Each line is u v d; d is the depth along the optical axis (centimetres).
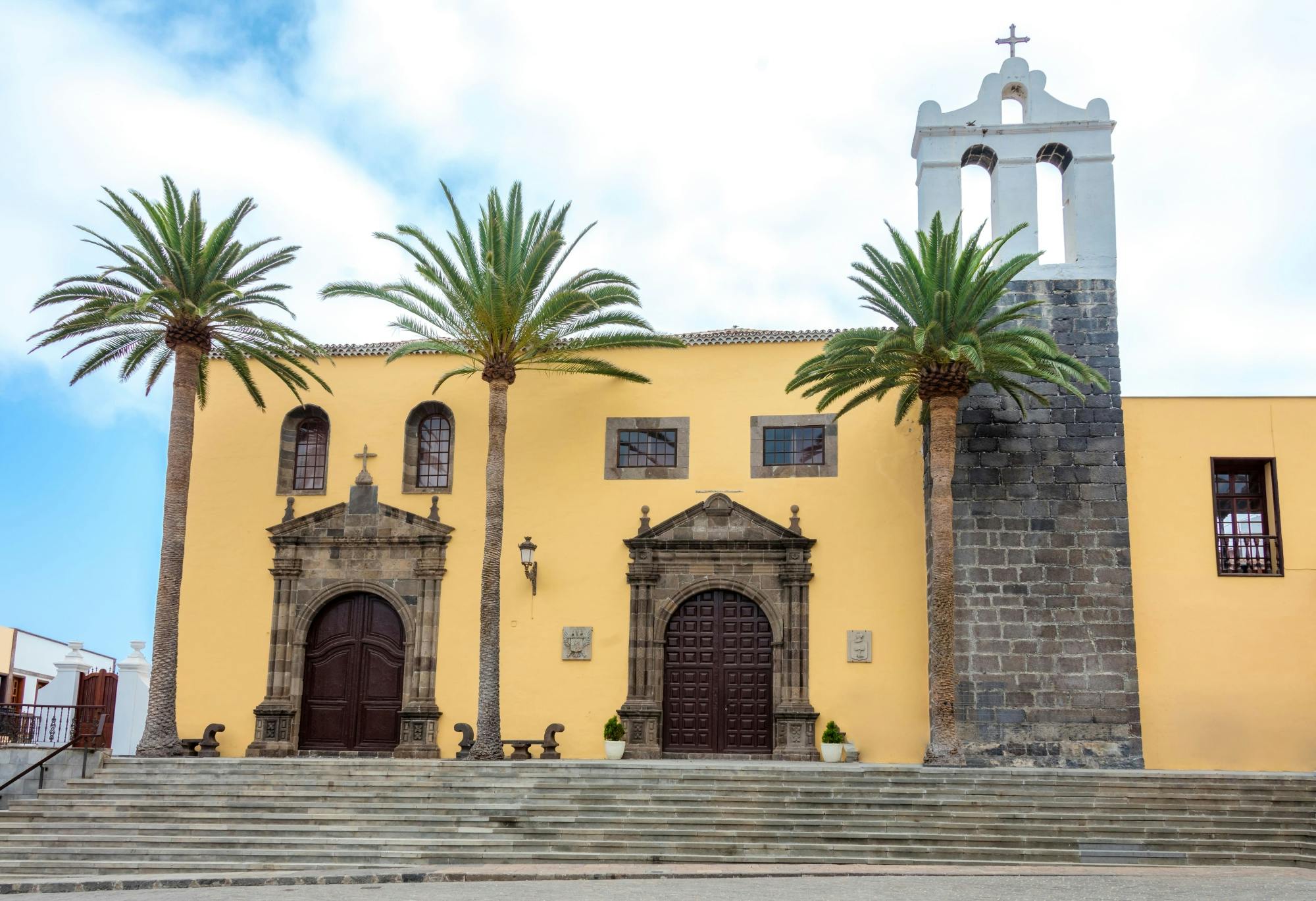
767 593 2622
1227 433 2592
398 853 1769
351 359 2864
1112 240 2611
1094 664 2420
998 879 1605
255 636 2741
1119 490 2488
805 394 2467
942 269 2306
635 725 2570
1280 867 1747
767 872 1656
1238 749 2450
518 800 1969
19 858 1811
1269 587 2520
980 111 2697
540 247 2453
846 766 2184
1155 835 1847
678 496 2697
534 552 2697
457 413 2805
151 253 2506
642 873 1644
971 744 2406
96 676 2434
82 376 2573
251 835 1866
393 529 2742
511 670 2647
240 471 2833
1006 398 2539
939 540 2338
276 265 2623
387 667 2725
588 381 2777
